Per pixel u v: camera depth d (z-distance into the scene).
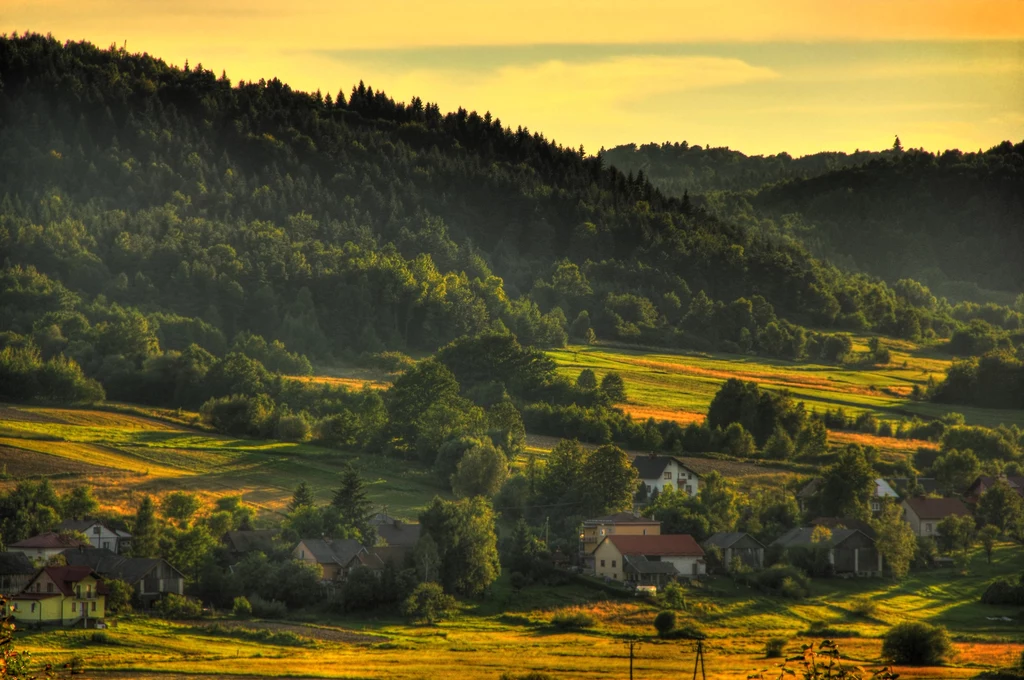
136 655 176.88
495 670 174.75
